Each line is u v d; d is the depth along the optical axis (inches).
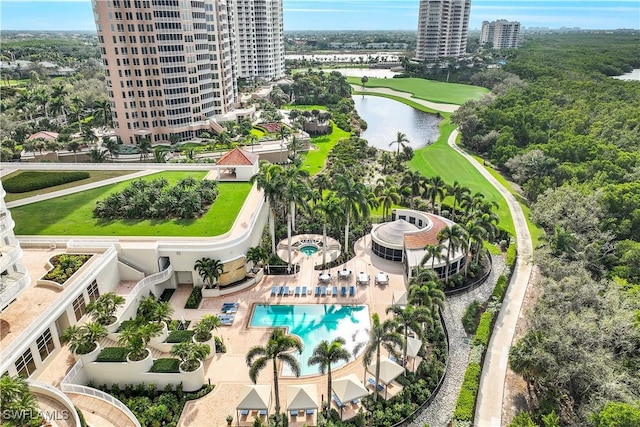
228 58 5226.4
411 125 6077.8
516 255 2509.8
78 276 1780.3
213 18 4785.9
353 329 1878.7
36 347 1464.1
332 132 5438.0
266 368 1658.5
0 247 1555.1
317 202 2770.7
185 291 2130.9
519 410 1498.5
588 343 1504.7
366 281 2176.4
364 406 1485.0
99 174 3147.1
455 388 1594.5
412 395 1544.0
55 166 3267.7
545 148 3750.0
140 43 4205.2
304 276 2272.4
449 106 7017.7
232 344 1776.6
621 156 3348.9
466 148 4776.1
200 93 4766.2
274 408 1472.7
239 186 2888.8
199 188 2613.2
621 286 1856.5
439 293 1688.0
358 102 7691.9
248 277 2213.3
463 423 1390.3
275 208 2618.1
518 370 1529.3
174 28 4301.2
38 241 2065.7
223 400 1501.0
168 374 1514.5
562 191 2790.4
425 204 3095.5
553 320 1571.1
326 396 1535.4
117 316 1745.8
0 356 1298.0
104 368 1503.4
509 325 1935.3
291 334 1841.8
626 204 2600.9
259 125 5329.7
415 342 1670.8
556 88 5871.1
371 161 4308.6
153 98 4443.9
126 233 2185.0
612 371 1401.3
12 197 2682.1
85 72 7790.4
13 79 7652.6
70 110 5270.7
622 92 5329.7
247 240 2206.0
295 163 3624.5
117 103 4367.6
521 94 5442.9
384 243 2431.1
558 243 2297.0
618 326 1529.3
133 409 1416.1
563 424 1422.2
